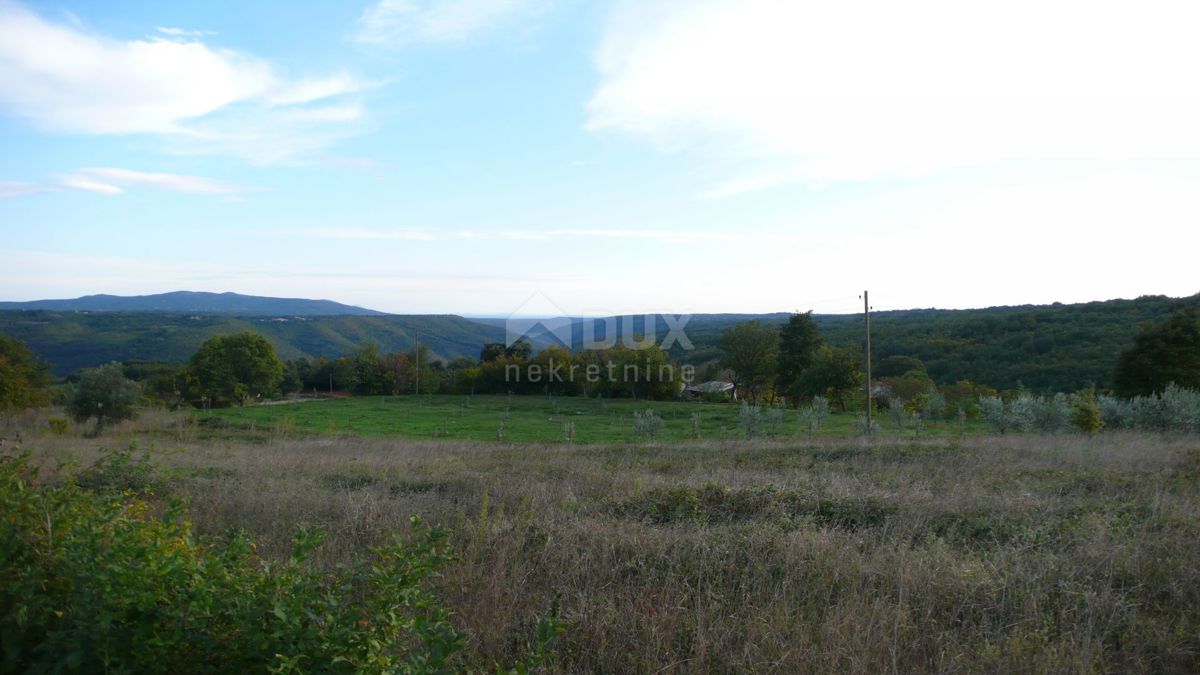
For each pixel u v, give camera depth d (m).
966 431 23.42
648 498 7.77
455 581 4.75
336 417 32.84
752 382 43.19
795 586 4.79
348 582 3.14
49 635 2.60
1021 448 13.48
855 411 36.91
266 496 7.80
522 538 5.78
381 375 51.66
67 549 2.86
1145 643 3.94
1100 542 5.37
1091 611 4.25
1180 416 19.58
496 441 22.62
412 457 13.76
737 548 5.50
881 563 5.11
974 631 4.07
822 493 7.91
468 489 9.00
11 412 23.69
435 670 2.61
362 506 7.25
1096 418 20.05
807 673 3.65
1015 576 4.82
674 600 4.59
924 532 6.37
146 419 24.59
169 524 3.08
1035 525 6.33
